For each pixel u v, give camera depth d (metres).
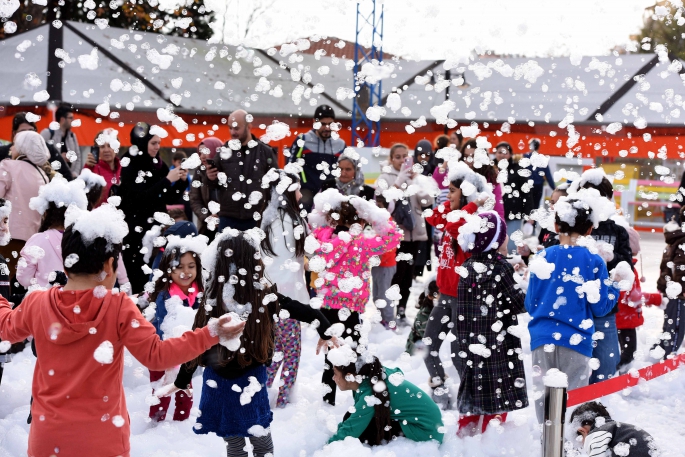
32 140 5.05
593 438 3.07
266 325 2.93
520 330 3.49
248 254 2.92
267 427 3.03
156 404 3.66
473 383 3.55
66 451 2.23
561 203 3.47
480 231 3.55
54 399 2.25
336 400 4.25
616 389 3.28
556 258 3.46
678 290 3.99
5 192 4.95
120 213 2.42
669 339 5.16
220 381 2.93
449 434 3.60
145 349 2.27
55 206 3.89
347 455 3.20
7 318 2.40
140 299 3.98
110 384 2.30
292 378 4.12
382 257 6.02
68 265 2.28
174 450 3.39
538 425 3.76
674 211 13.26
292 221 4.17
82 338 2.26
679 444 3.65
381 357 5.27
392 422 3.48
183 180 6.02
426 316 4.55
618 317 4.65
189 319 3.85
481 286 3.59
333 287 4.21
